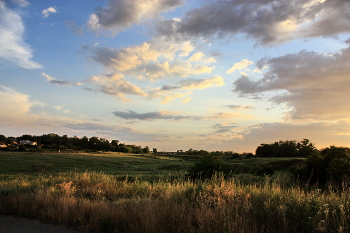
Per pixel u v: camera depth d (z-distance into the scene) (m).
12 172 45.22
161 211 5.35
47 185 11.38
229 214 4.78
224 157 95.75
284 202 5.03
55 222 5.92
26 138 177.62
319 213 4.44
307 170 15.77
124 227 4.80
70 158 73.94
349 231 4.10
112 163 71.38
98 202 7.30
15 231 5.21
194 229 4.44
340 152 15.69
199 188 6.97
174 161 99.38
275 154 86.75
